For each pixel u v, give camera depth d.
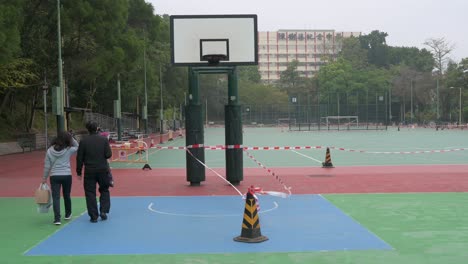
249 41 14.92
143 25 56.62
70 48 34.72
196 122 14.94
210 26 14.92
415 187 14.20
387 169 19.44
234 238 8.16
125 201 12.21
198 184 15.08
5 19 24.36
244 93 128.25
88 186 9.74
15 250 7.69
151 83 53.91
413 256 7.17
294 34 183.12
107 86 52.38
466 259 7.02
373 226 9.12
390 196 12.59
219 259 7.07
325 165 20.45
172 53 14.87
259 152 30.23
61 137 9.77
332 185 14.73
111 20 35.16
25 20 32.72
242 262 6.91
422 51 139.00
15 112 43.56
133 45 37.47
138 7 54.69
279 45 182.50
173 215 10.34
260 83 148.12
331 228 8.98
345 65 124.44
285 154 28.56
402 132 65.00
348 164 21.94
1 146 33.28
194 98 15.01
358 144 37.59
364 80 114.50
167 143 44.22
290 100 105.94
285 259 7.04
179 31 14.88
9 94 39.50
